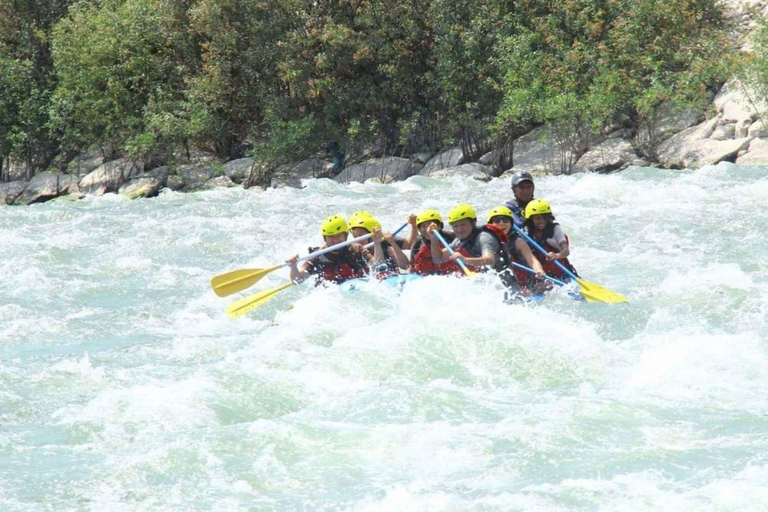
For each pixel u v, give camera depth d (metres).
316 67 76.19
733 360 20.80
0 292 31.20
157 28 78.69
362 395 19.19
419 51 77.25
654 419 17.52
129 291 31.33
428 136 77.81
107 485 15.41
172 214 48.97
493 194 51.97
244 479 15.59
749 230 37.00
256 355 21.81
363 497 14.80
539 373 20.48
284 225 43.78
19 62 85.25
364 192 56.53
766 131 63.53
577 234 38.16
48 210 51.81
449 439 16.83
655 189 48.69
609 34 69.06
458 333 22.33
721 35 69.81
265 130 79.56
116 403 18.98
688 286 27.67
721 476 14.78
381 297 26.14
